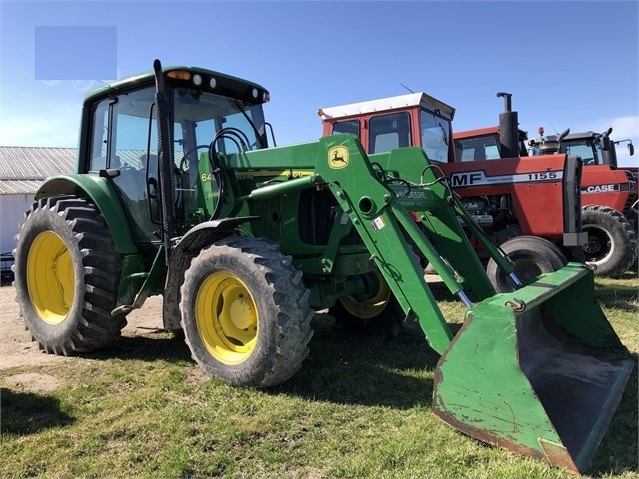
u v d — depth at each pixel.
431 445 2.59
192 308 3.56
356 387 3.39
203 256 3.49
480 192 6.32
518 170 6.10
